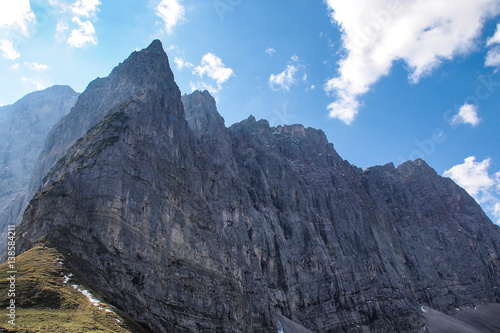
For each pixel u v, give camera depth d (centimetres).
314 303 17562
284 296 16550
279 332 13950
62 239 8400
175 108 15662
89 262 8400
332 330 16950
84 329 5566
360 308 18612
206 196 15538
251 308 13625
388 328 18675
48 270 7150
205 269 12025
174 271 10762
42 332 5075
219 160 19238
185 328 9894
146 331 6944
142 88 15250
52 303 6191
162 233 10956
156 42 18538
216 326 11012
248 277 14612
